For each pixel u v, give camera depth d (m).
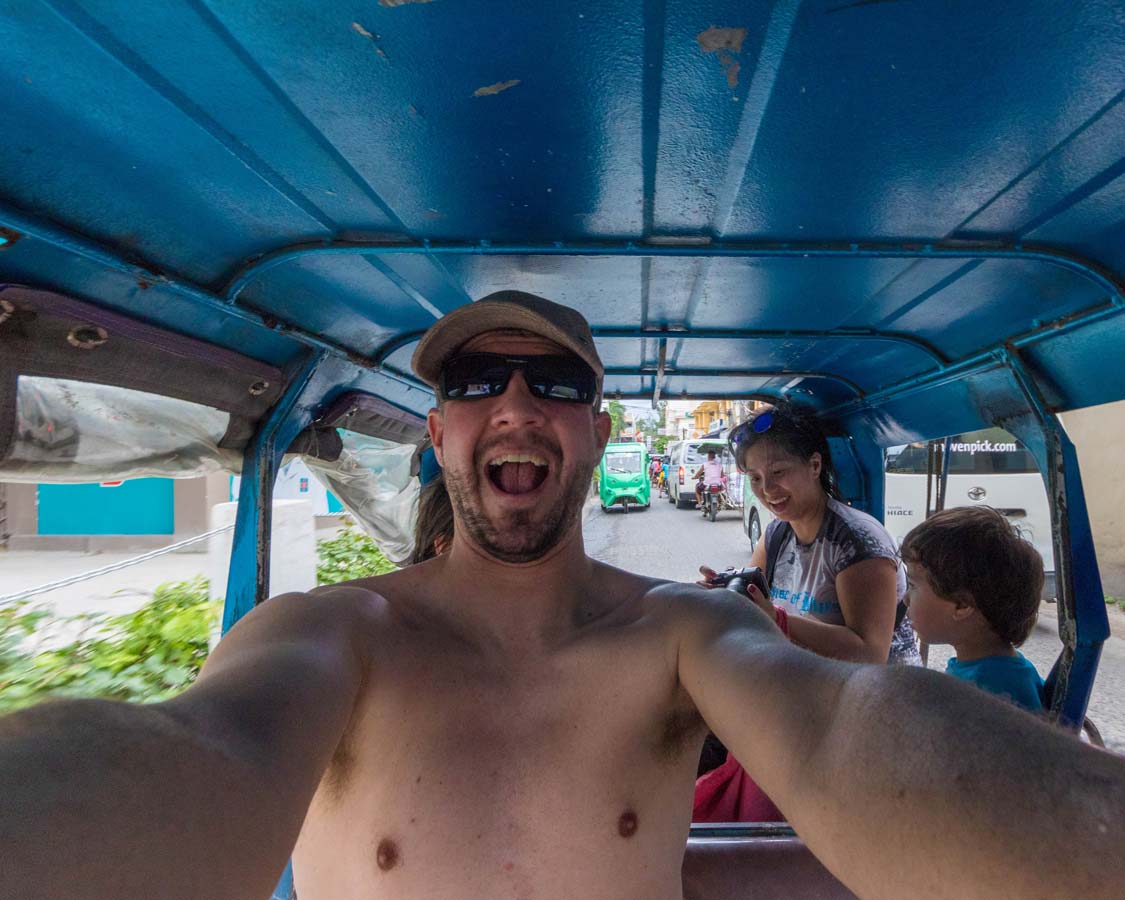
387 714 0.43
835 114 0.47
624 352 1.14
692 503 7.90
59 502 4.29
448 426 0.52
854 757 0.28
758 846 0.81
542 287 0.82
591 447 0.53
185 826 0.24
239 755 0.28
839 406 1.38
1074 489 0.82
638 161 0.53
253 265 0.67
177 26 0.37
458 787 0.41
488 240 0.67
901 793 0.25
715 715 0.40
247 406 0.83
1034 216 0.61
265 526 0.87
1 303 0.50
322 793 0.43
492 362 0.51
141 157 0.49
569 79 0.43
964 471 2.65
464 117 0.47
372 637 0.45
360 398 1.07
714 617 0.47
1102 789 0.22
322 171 0.53
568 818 0.42
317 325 0.85
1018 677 0.72
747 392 1.47
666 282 0.80
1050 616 2.59
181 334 0.69
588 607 0.53
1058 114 0.46
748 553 4.21
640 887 0.42
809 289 0.81
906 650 1.05
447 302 0.86
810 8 0.37
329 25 0.38
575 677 0.46
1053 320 0.78
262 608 0.45
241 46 0.39
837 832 0.27
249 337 0.80
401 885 0.39
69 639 1.66
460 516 0.51
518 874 0.40
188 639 1.54
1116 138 0.49
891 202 0.60
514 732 0.44
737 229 0.65
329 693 0.36
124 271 0.58
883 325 0.95
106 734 0.25
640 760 0.45
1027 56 0.41
